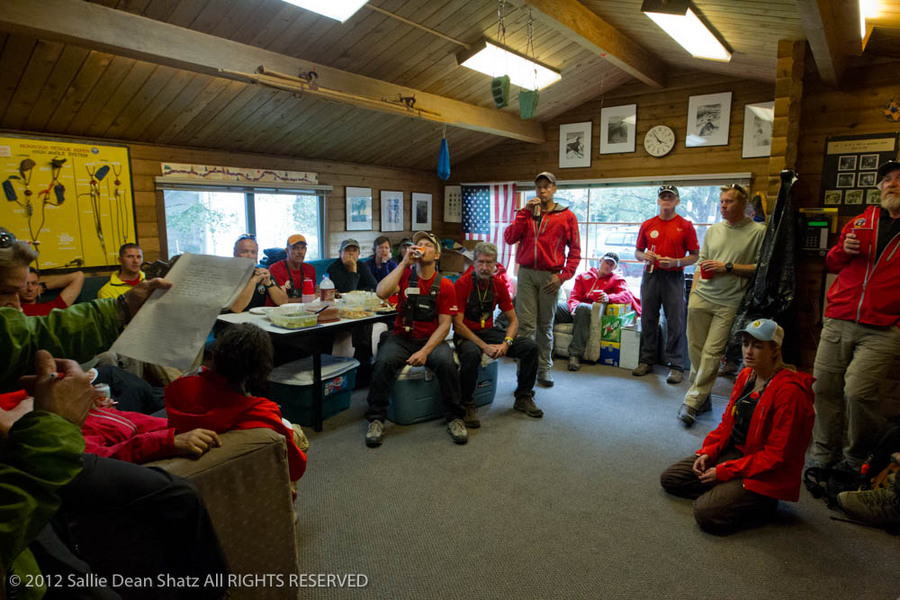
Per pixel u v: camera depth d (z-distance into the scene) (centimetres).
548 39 397
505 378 409
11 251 117
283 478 156
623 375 419
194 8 281
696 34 315
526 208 375
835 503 227
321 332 293
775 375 211
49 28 243
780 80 319
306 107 414
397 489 240
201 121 389
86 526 116
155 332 107
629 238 616
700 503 213
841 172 318
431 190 642
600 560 192
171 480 121
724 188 312
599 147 538
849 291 244
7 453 79
